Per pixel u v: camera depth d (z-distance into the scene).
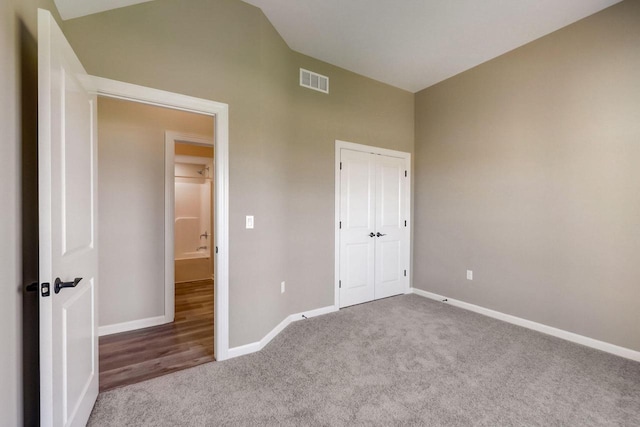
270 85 2.61
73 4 1.71
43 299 1.12
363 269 3.67
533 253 2.88
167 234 2.99
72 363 1.36
